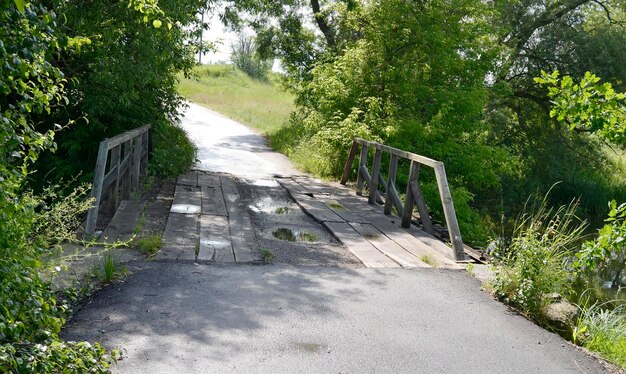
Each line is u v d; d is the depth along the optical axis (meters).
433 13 15.18
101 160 7.05
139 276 5.86
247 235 7.89
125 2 9.95
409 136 14.80
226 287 5.78
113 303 5.14
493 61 16.64
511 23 21.81
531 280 5.92
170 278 5.88
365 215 9.85
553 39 21.67
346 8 15.94
